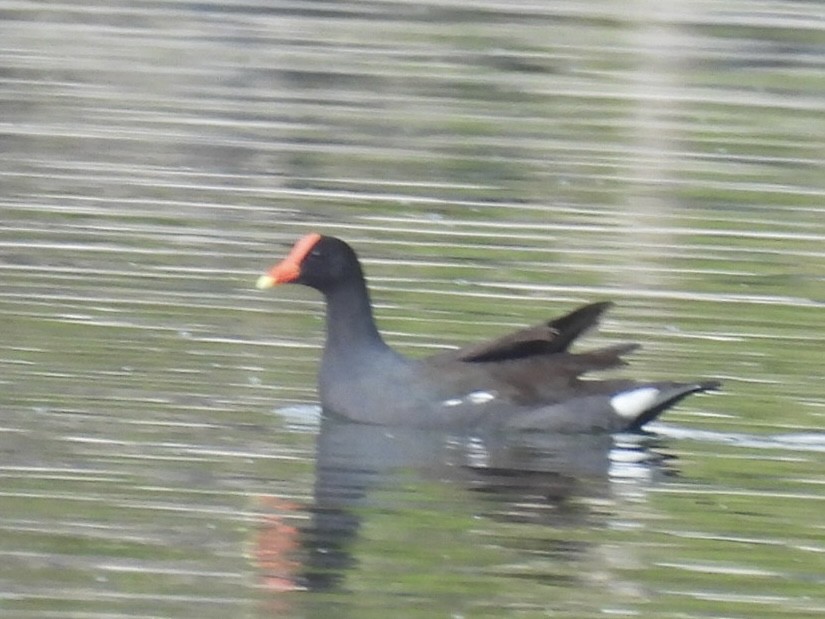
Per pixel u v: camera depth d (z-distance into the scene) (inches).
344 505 502.0
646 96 1146.7
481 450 555.8
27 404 570.9
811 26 1347.2
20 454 528.4
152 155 951.0
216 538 475.5
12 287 696.4
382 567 460.1
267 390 598.2
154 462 527.8
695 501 510.6
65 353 620.7
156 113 1054.4
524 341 582.2
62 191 861.8
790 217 859.4
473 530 486.3
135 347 631.8
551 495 514.9
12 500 495.2
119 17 1325.0
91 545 467.5
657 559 468.8
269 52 1234.0
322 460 538.3
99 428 552.7
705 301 706.8
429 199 871.1
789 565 466.9
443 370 581.3
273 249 770.2
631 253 778.8
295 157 955.3
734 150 1008.9
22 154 938.1
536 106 1109.7
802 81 1210.0
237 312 680.4
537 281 730.2
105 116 1038.4
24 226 791.7
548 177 928.9
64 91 1100.5
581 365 584.1
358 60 1219.9
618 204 874.8
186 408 576.4
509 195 885.2
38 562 456.1
